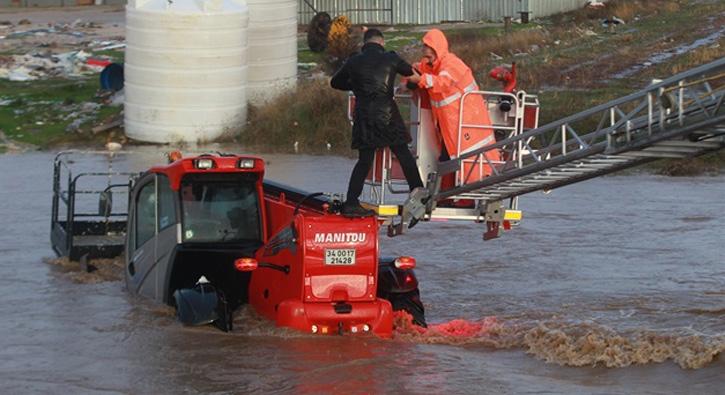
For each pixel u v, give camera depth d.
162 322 28.45
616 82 72.12
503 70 29.02
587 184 51.44
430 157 28.45
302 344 26.11
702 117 23.16
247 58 66.19
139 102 63.19
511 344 26.50
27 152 61.75
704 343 25.33
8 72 83.94
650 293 31.78
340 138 61.38
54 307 30.45
